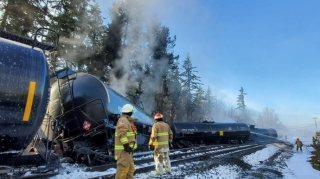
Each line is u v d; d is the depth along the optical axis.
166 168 7.46
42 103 5.50
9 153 5.20
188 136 21.42
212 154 14.05
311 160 16.48
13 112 4.92
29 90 5.13
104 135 8.78
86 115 8.30
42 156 5.89
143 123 12.98
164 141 7.46
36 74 5.34
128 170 5.08
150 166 8.11
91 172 6.66
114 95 9.90
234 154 15.45
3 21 15.13
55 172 6.00
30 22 16.75
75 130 8.38
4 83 4.77
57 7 18.56
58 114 8.51
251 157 14.67
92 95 8.43
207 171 8.25
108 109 8.76
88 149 7.73
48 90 5.75
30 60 5.37
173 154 12.32
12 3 15.34
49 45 6.23
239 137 27.89
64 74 8.83
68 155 8.29
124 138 4.83
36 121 5.45
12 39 5.97
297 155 21.52
